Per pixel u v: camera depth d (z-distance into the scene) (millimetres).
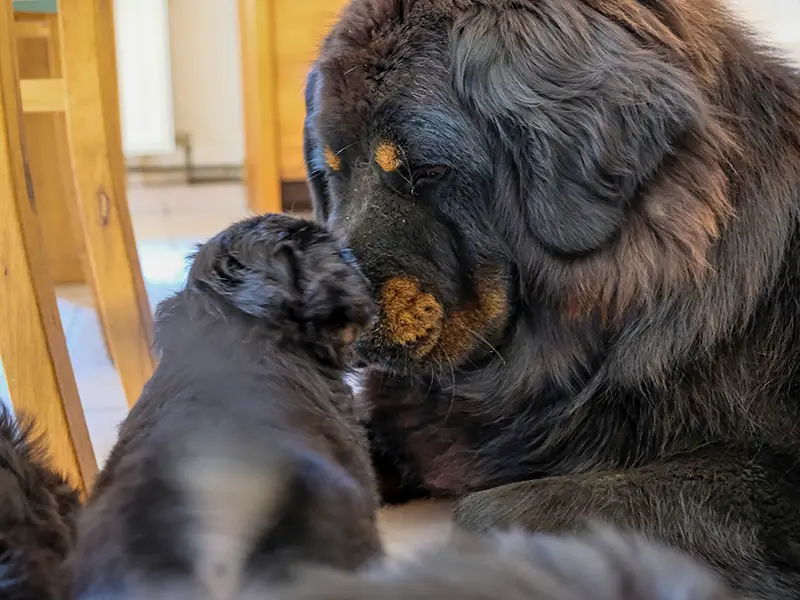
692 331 1055
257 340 966
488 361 1142
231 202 2881
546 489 1017
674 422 1059
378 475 1178
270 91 1990
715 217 1049
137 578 765
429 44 1079
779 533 1005
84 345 1672
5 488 935
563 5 1063
